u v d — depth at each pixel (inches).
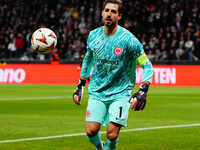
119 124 738.8
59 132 1112.8
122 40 741.9
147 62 739.4
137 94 721.6
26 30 4284.0
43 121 1333.7
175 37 3592.5
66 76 3361.2
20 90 2736.2
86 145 933.2
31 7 4655.5
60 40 3764.8
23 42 3991.1
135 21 3895.2
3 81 3484.3
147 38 3789.4
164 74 3169.3
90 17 4234.7
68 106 1800.0
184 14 3917.3
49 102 1975.9
